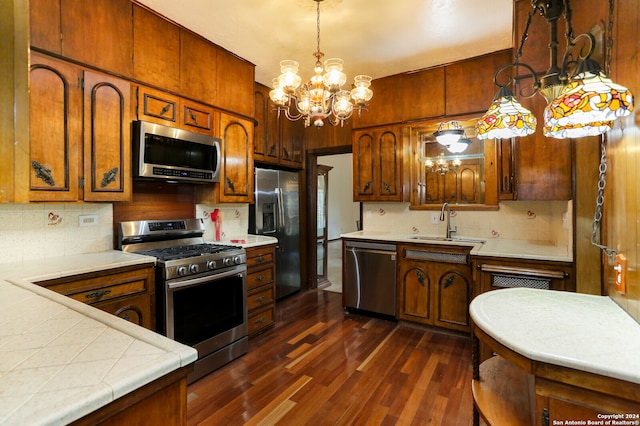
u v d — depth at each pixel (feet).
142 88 7.61
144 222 8.54
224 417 6.12
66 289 5.74
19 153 2.99
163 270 7.01
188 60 8.61
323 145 14.56
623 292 3.86
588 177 6.34
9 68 2.94
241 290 8.70
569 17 4.35
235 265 8.60
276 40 9.05
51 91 6.19
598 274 6.32
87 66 6.70
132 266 6.66
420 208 11.84
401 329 10.39
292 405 6.49
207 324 7.80
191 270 7.44
